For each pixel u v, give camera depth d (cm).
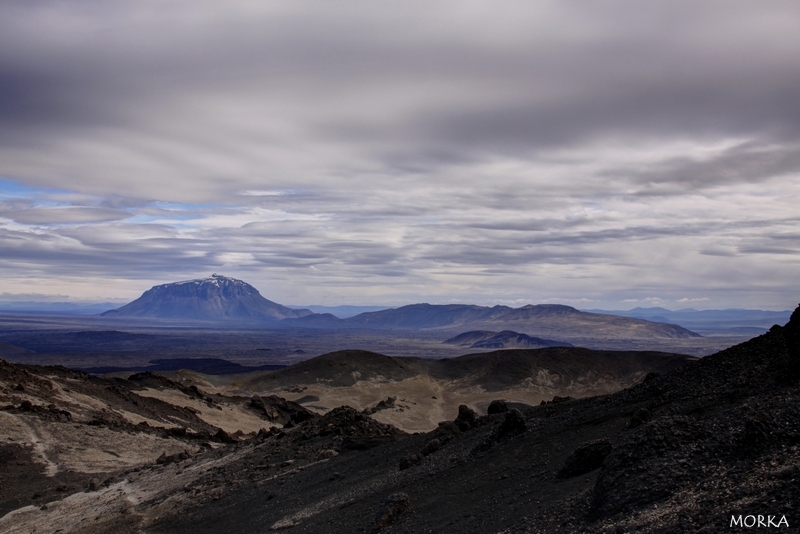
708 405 1841
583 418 2300
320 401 15000
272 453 3950
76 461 5228
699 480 1291
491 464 2184
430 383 17988
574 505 1459
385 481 2542
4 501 4122
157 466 4753
